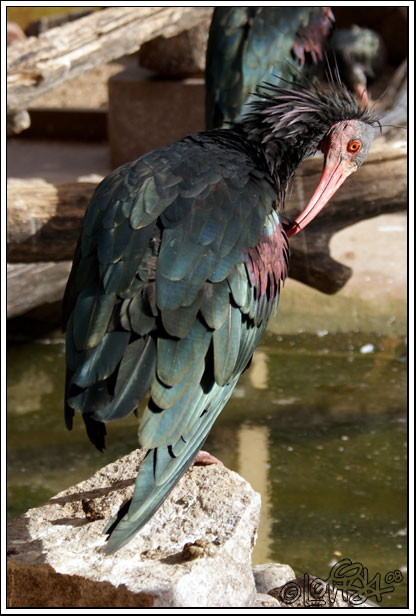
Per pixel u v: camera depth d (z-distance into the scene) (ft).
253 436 31.22
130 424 32.60
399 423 32.17
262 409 33.35
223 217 15.39
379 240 43.11
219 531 14.87
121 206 15.23
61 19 67.31
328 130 20.26
